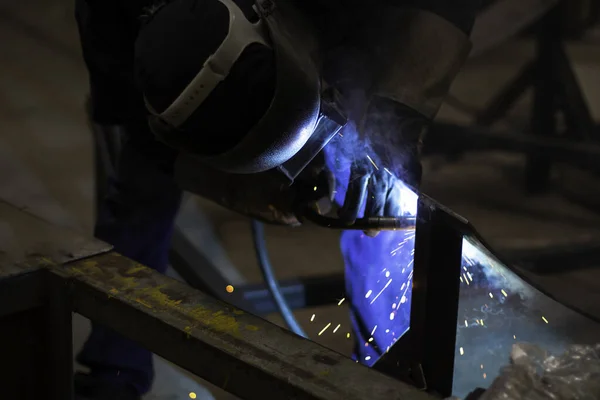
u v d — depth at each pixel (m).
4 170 3.49
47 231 1.40
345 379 0.95
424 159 3.34
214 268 2.09
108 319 1.19
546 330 1.16
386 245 1.65
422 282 1.08
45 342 1.29
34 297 1.25
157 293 1.17
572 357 0.95
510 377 0.92
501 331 1.18
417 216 1.06
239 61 1.02
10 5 6.30
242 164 1.09
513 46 3.84
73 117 4.23
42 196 3.24
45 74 4.93
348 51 1.22
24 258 1.27
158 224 1.83
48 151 3.74
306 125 1.08
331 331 2.25
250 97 1.02
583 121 3.18
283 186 1.32
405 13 1.21
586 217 2.99
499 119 3.47
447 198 3.13
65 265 1.26
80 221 3.01
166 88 1.04
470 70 3.84
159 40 1.04
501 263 1.08
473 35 2.85
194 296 1.17
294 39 1.08
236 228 3.02
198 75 1.01
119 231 1.80
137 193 1.77
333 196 1.37
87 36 1.44
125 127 1.61
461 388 1.14
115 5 1.37
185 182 1.52
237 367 1.00
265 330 1.07
